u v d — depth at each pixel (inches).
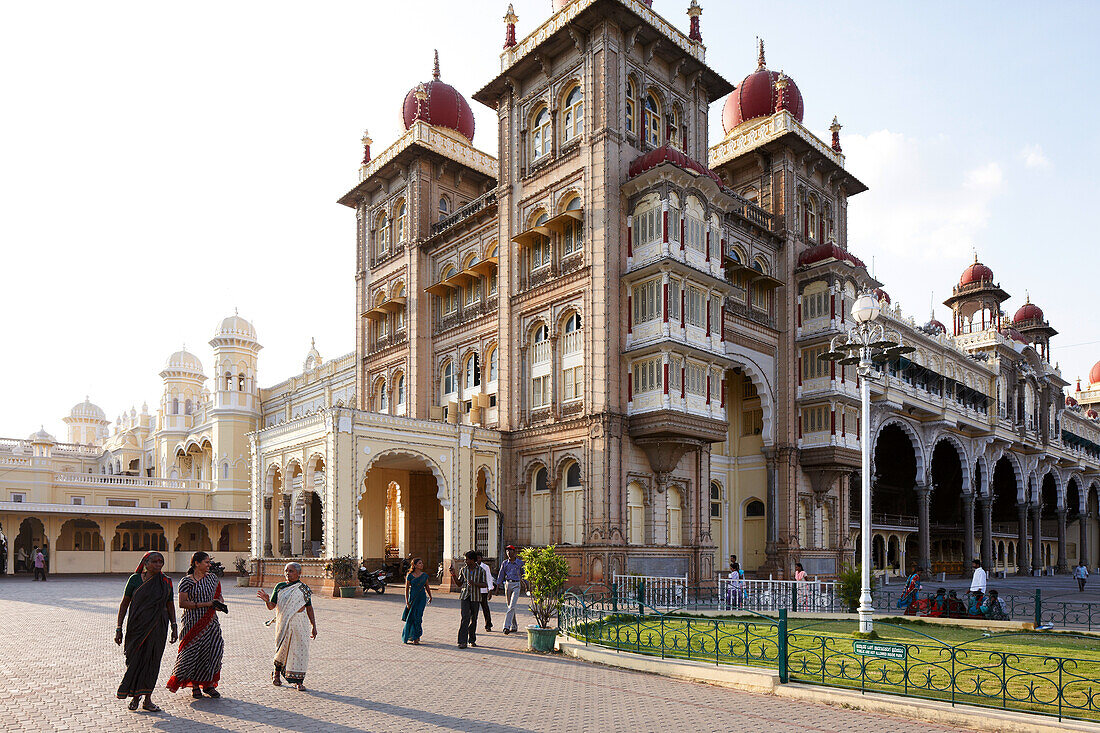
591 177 1133.1
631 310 1116.5
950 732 358.9
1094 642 644.1
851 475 1528.1
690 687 454.0
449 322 1445.6
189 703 392.8
